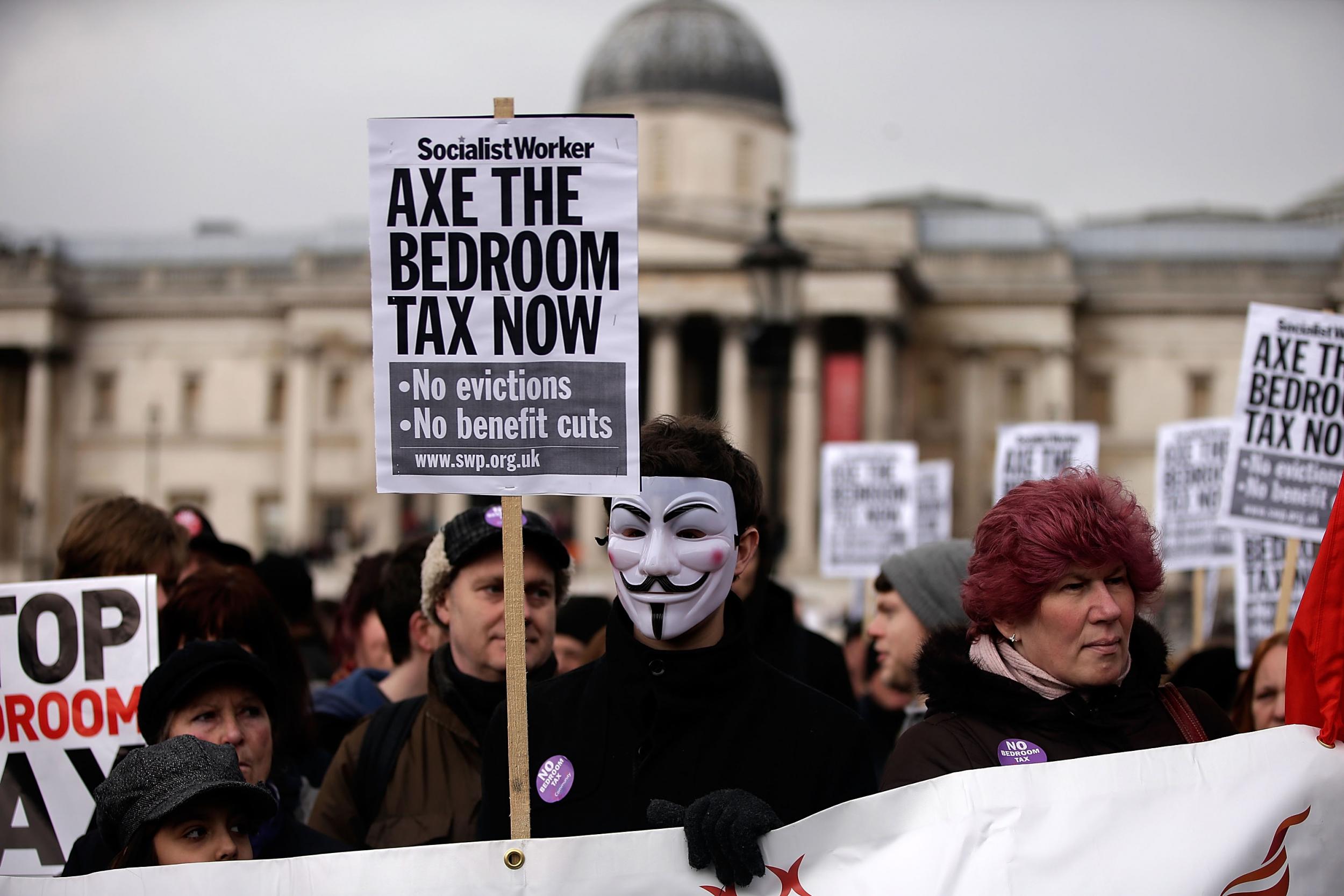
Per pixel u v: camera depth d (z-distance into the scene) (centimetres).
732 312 7756
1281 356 880
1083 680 510
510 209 516
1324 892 490
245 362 9256
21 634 660
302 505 8788
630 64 9238
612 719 536
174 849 506
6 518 9256
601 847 488
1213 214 9881
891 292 7681
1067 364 8631
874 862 484
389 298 518
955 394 8675
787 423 7762
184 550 788
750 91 9225
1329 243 9275
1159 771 496
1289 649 517
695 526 530
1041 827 486
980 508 8619
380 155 518
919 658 538
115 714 657
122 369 9344
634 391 514
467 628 650
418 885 489
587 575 7144
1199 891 481
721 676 533
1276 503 878
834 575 1783
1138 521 515
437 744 659
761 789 523
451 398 517
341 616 961
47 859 648
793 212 8069
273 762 671
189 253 10094
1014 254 8706
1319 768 496
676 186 9188
